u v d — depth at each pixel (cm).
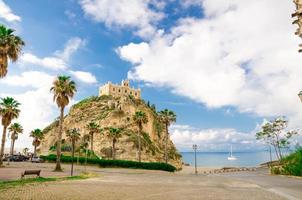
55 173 3947
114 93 16300
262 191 2061
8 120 5541
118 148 11119
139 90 17462
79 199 1515
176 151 14475
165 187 2347
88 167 6556
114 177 3597
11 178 2822
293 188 2250
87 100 16262
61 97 4794
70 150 10962
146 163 7081
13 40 3108
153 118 14888
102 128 12494
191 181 3203
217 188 2316
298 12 663
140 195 1745
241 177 4181
